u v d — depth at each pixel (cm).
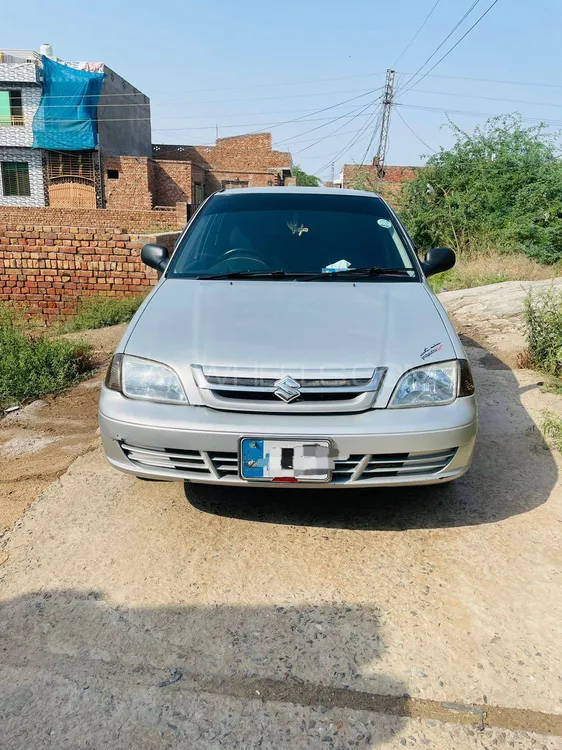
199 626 214
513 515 283
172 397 245
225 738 172
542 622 215
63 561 250
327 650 203
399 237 365
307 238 354
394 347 255
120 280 899
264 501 298
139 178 2812
